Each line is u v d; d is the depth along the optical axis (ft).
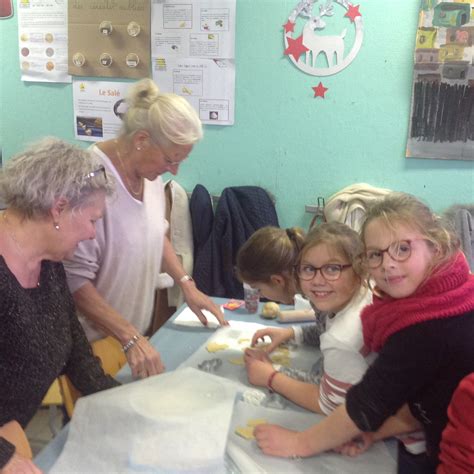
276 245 4.22
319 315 4.33
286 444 3.37
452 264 3.10
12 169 3.51
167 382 3.70
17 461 3.26
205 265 8.36
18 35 8.89
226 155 8.59
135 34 8.30
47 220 3.57
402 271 3.08
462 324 2.94
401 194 3.41
